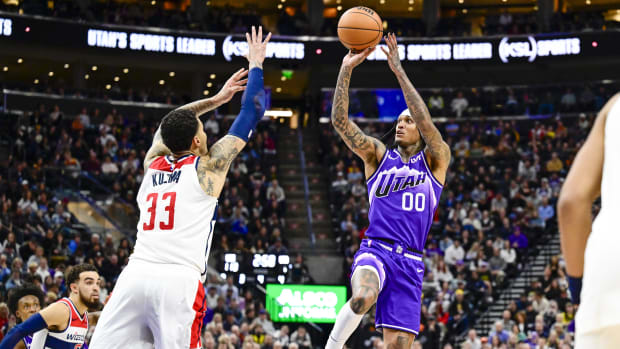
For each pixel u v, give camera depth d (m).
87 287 5.77
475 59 28.86
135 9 31.52
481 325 18.70
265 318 17.69
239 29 29.67
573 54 28.14
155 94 32.88
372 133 27.78
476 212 22.39
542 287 18.89
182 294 3.98
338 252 23.42
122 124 26.66
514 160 25.56
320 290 19.70
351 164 26.06
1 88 27.00
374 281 5.23
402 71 5.39
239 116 4.41
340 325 5.21
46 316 5.55
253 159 25.94
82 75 29.06
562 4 32.66
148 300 3.98
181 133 4.23
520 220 22.66
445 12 34.03
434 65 29.14
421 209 5.48
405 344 5.39
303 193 26.31
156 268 4.02
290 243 24.33
